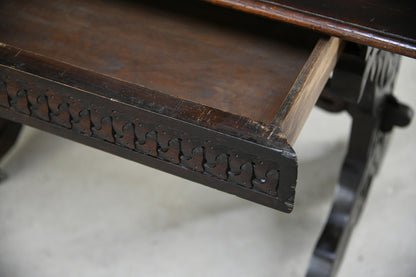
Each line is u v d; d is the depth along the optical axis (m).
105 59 1.10
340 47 1.03
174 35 1.14
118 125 0.95
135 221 1.68
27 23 1.17
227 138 0.85
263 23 1.14
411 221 1.67
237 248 1.62
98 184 1.76
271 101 1.02
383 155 1.70
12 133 1.73
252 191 0.92
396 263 1.59
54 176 1.77
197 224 1.67
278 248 1.62
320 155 1.83
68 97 0.94
